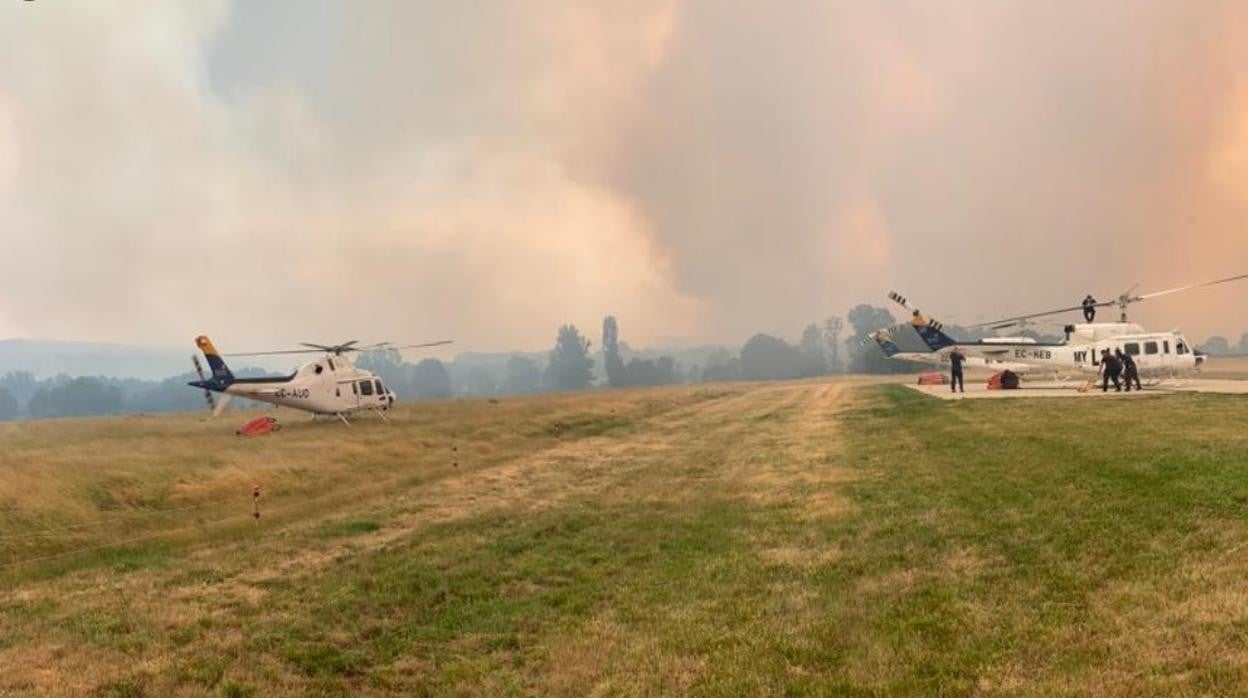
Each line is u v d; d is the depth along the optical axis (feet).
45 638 25.25
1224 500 31.60
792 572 29.01
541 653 22.85
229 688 20.94
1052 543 28.89
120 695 20.66
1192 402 73.46
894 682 18.57
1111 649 18.98
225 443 72.49
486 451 76.69
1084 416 67.87
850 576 27.89
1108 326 113.91
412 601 28.60
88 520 43.34
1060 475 41.11
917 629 21.93
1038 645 19.84
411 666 22.48
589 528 39.93
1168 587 22.70
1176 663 17.66
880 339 175.42
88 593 30.73
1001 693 17.39
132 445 69.26
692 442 80.48
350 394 98.73
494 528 40.91
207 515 46.62
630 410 127.34
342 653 23.62
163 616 27.32
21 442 73.20
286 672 22.20
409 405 132.05
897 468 50.93
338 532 41.09
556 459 69.87
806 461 58.75
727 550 33.32
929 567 27.86
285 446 70.23
